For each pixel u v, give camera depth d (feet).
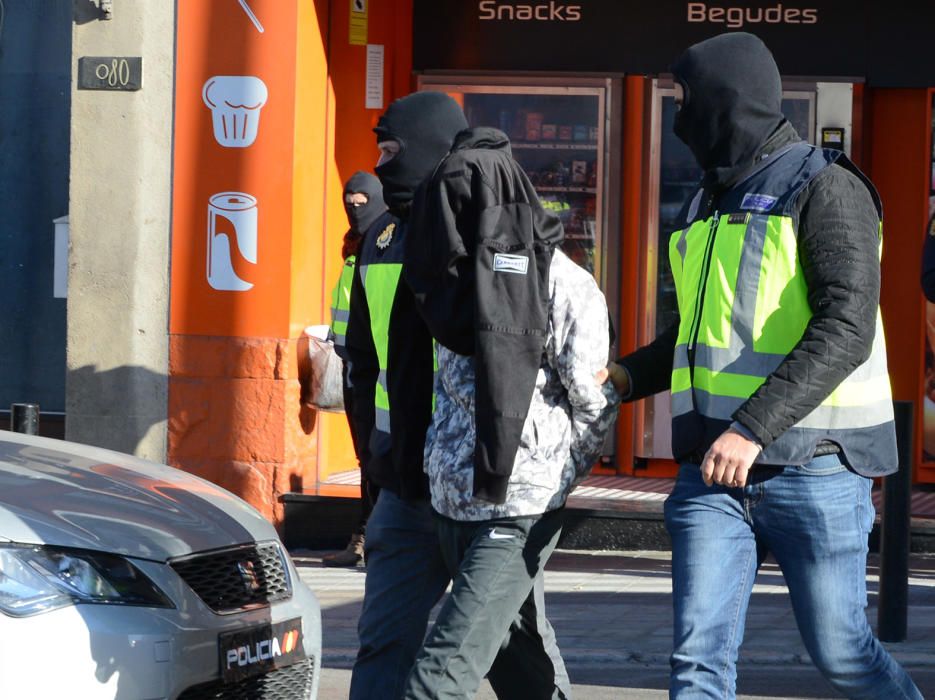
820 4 122.11
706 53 50.03
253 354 113.09
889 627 83.82
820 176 47.93
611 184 124.57
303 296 115.96
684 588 48.62
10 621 47.83
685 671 47.88
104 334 114.93
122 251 114.42
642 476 126.41
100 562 50.65
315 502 112.98
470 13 125.59
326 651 82.58
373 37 123.24
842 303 46.29
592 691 75.51
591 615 91.76
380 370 56.85
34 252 128.26
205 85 113.39
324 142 119.85
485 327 48.19
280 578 57.47
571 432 50.44
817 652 48.78
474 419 50.11
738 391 48.26
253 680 54.49
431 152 56.65
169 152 114.32
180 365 114.21
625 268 125.70
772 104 49.85
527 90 124.98
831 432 47.83
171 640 50.75
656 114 123.85
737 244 48.67
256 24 112.57
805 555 48.32
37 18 127.75
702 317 49.29
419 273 50.49
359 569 107.04
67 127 127.85
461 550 51.24
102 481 57.47
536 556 50.11
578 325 49.42
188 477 62.64
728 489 48.73
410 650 55.47
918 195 123.54
